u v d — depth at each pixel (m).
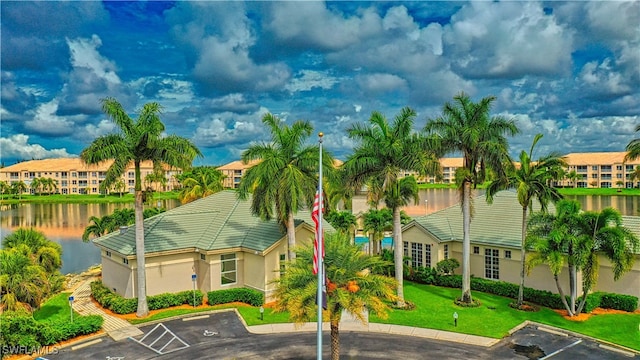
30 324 25.94
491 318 30.88
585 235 29.19
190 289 35.34
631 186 164.38
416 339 27.55
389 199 33.12
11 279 27.69
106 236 38.53
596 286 33.88
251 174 32.25
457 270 40.62
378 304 20.67
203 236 36.44
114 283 35.94
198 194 66.56
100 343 27.16
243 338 27.88
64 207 137.50
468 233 33.75
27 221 102.75
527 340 27.23
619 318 30.52
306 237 36.59
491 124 32.03
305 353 25.64
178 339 27.73
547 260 29.11
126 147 30.36
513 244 36.22
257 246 34.59
